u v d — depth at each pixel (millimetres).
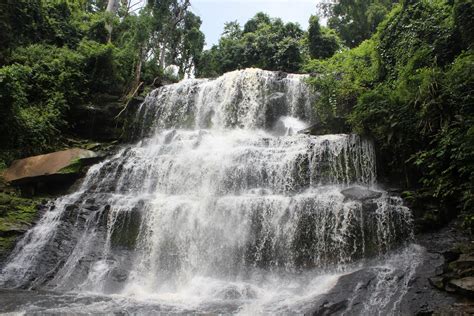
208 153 13094
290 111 17031
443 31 12242
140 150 15562
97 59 19078
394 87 12602
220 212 10617
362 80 14750
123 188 13414
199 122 17844
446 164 9336
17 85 15188
